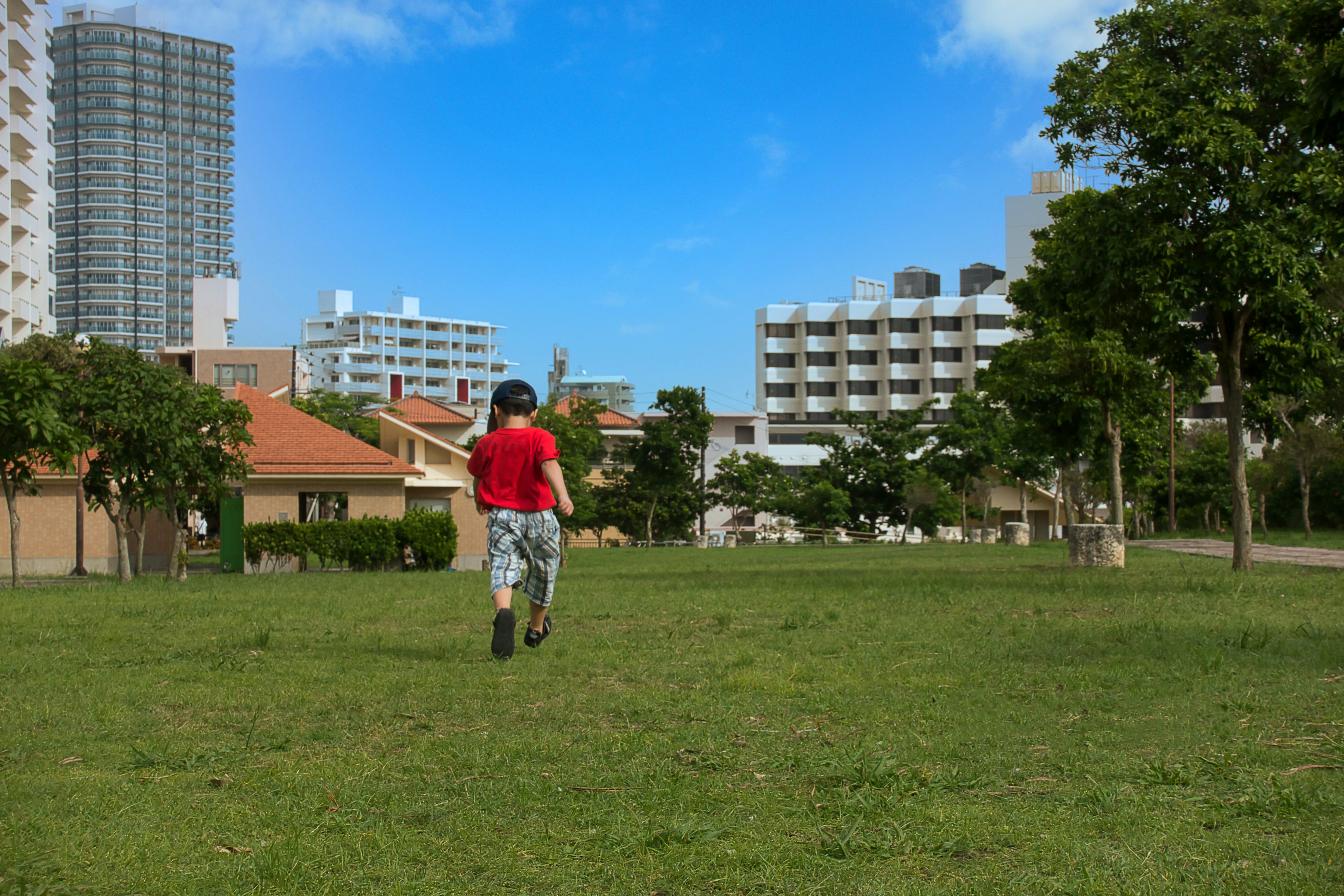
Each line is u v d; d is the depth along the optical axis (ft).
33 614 33.24
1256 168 45.39
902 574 49.90
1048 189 281.54
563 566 72.43
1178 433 168.35
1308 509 137.69
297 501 98.32
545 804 10.80
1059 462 108.47
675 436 164.35
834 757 12.35
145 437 70.49
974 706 15.56
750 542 185.16
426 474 125.08
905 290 323.78
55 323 193.77
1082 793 10.98
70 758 12.80
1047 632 24.06
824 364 310.24
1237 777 11.47
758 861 9.10
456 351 591.37
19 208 173.68
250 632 26.27
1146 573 48.91
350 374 544.62
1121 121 47.70
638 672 18.81
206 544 146.00
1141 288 47.62
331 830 10.02
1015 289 81.00
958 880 8.60
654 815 10.43
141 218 597.93
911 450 177.06
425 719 14.90
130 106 596.70
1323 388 67.26
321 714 15.33
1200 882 8.39
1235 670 18.10
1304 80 44.39
